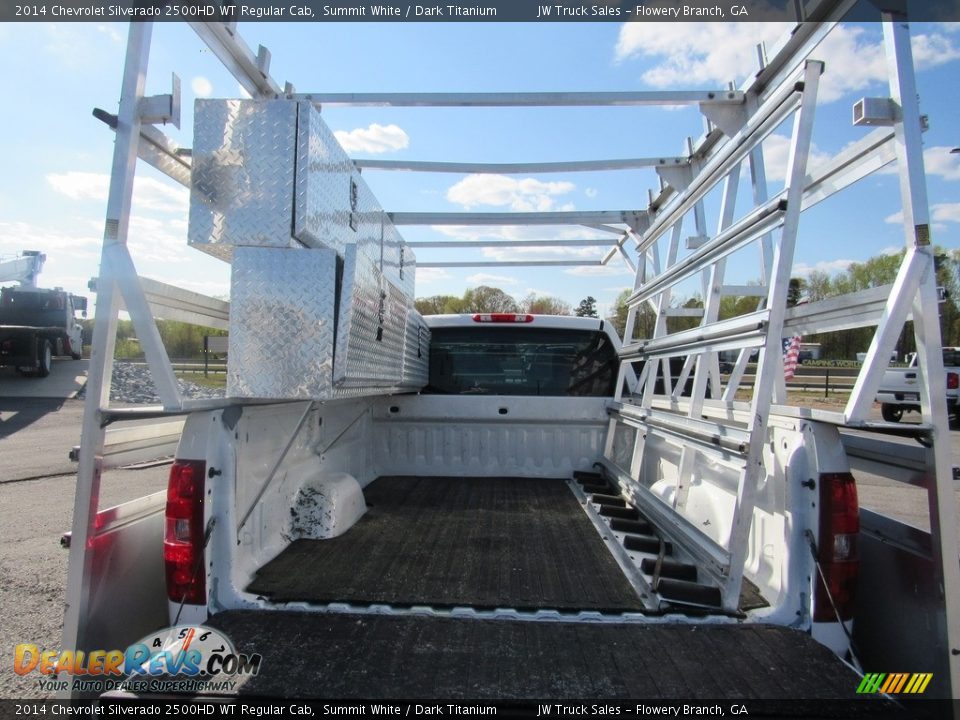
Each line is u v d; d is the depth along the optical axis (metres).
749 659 1.88
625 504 3.64
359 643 1.97
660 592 2.25
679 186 4.43
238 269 2.46
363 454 4.23
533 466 4.48
